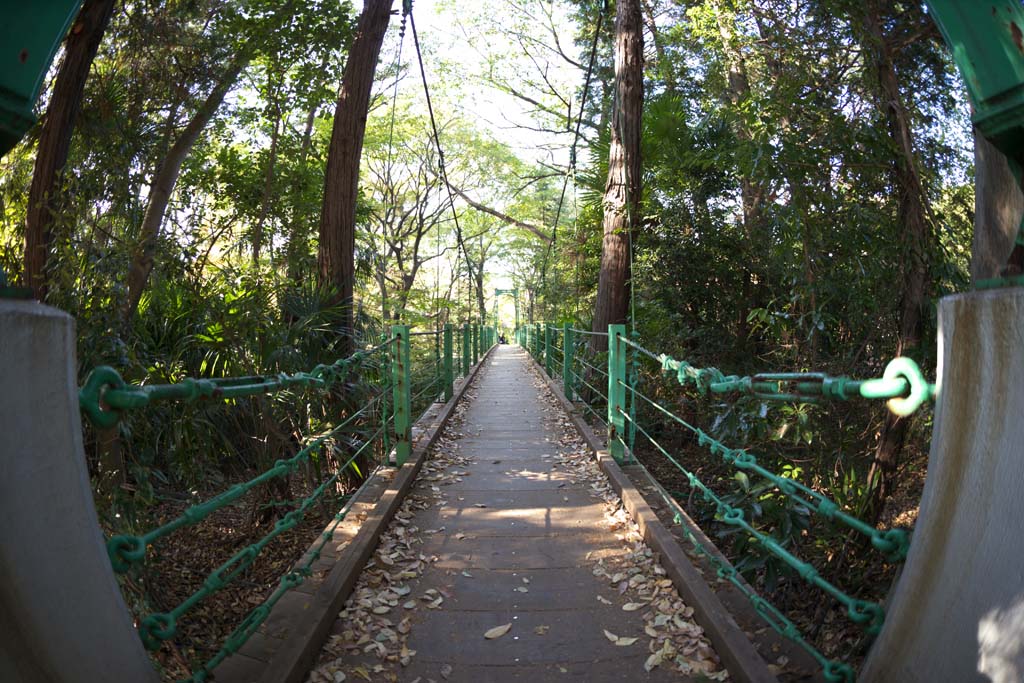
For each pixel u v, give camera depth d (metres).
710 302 7.80
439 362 10.48
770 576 3.81
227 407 5.50
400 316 14.53
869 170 4.64
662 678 2.77
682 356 7.37
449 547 4.32
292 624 3.02
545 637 3.14
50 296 4.05
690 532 3.78
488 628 3.24
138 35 7.49
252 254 9.26
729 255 7.50
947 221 5.05
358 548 3.84
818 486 4.50
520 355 28.22
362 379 6.36
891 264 4.50
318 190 10.92
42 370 1.36
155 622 1.80
